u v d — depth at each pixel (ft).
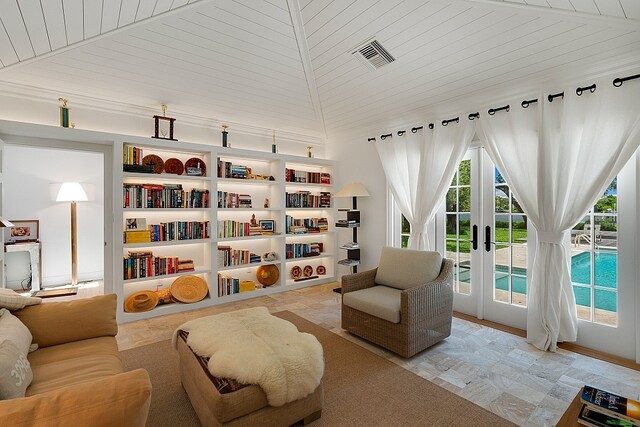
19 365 4.48
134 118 11.98
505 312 10.85
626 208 8.44
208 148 12.73
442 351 8.87
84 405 2.87
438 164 12.07
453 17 8.21
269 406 5.29
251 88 12.17
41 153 14.69
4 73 9.33
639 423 3.93
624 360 8.34
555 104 9.34
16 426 2.62
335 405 6.42
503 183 10.93
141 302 11.44
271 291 14.64
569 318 9.05
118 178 10.89
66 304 6.68
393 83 11.44
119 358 6.03
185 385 6.59
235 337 6.11
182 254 13.19
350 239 16.35
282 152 16.14
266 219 15.66
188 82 11.17
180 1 7.89
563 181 8.94
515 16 7.72
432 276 9.57
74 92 10.62
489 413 6.19
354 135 15.90
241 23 9.09
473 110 11.23
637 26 7.09
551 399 6.65
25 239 14.30
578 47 8.08
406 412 6.22
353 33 9.51
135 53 9.46
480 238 11.42
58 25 7.77
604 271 8.91
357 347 9.11
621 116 8.09
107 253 11.55
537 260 9.44
